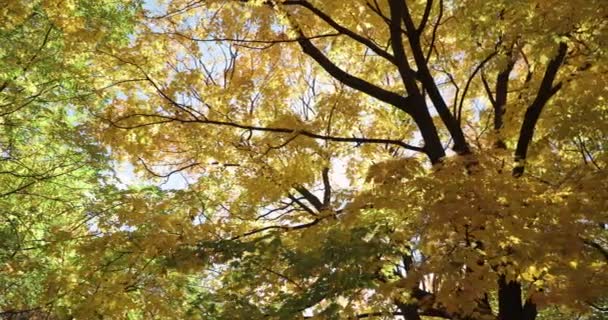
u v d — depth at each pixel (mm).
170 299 8602
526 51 8430
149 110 8070
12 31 10148
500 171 6055
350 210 6211
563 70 7520
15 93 10430
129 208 7926
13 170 11273
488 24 6551
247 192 8344
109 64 8039
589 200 5434
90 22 9867
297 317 6488
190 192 8023
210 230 7551
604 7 5461
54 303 8477
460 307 5418
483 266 5348
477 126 9539
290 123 7672
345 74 7906
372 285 6133
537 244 5188
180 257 6930
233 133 8203
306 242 6984
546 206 5363
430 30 8477
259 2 7207
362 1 8016
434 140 7605
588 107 6613
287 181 8023
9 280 11398
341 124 8516
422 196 5895
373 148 8984
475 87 9219
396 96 7766
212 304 7395
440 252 5559
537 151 6984
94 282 7582
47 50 10492
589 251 5918
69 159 11477
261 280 7430
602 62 6152
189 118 8016
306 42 8008
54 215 11312
